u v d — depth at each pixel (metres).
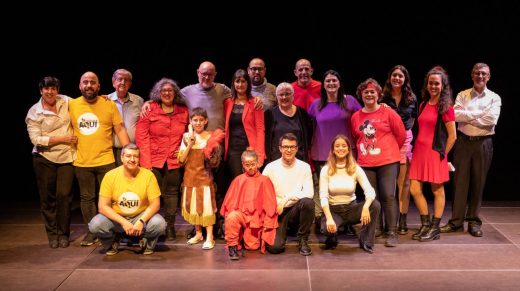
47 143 4.78
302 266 4.46
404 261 4.55
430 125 5.04
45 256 4.71
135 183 4.69
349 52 7.38
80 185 4.96
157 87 5.04
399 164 5.15
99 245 4.98
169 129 5.02
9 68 7.57
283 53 7.38
